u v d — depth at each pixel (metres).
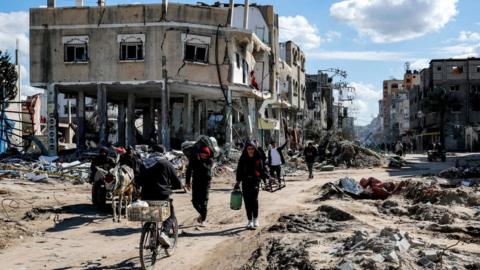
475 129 78.69
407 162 41.53
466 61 85.06
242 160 11.70
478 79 84.50
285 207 15.11
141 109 50.69
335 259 7.86
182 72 33.12
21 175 23.44
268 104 49.94
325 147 40.75
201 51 33.84
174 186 8.71
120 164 13.80
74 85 34.19
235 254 9.17
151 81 33.06
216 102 44.12
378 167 36.94
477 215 12.53
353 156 38.28
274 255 8.66
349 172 32.03
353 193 17.19
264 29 47.47
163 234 8.23
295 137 59.09
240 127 41.53
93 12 33.66
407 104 124.38
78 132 35.84
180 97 40.47
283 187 21.58
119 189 12.86
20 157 31.98
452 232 10.64
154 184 8.42
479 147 78.06
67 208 15.14
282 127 57.94
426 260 7.25
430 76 86.88
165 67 32.94
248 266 8.13
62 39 33.97
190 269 8.27
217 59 33.94
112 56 33.47
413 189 16.19
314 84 88.44
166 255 9.09
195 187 12.00
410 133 107.62
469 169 24.38
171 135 43.34
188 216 13.90
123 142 42.62
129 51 33.50
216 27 33.88
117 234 11.45
